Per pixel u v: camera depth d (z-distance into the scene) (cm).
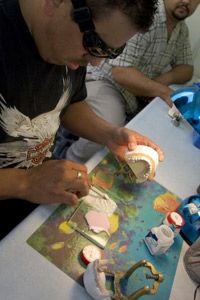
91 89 154
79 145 136
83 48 54
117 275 60
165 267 67
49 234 62
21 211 85
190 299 64
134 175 80
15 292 52
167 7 141
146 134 102
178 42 157
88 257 60
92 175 79
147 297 61
